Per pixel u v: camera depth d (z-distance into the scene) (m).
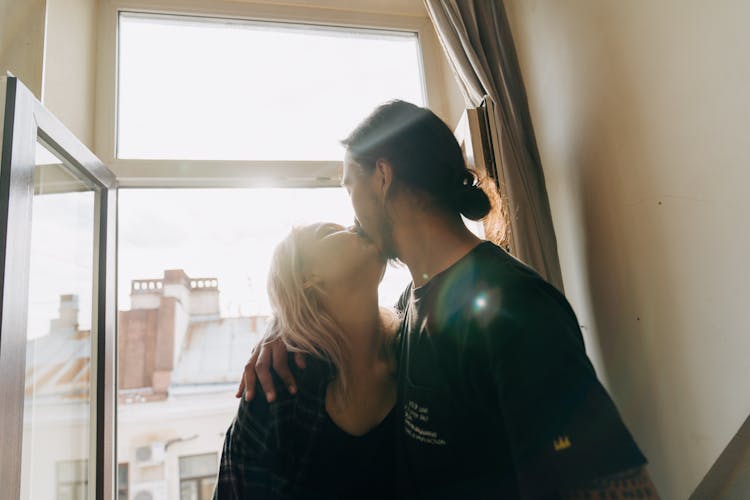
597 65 1.06
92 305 1.32
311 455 0.68
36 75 1.18
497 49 1.36
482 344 0.51
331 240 0.76
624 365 1.03
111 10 1.59
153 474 6.23
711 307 0.79
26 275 0.88
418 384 0.60
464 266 0.59
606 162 1.05
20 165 0.88
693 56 0.80
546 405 0.43
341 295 0.75
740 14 0.71
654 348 0.94
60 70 1.28
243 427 0.71
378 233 0.72
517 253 1.16
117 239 1.47
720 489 0.83
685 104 0.82
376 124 0.68
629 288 1.00
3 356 0.80
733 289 0.75
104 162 1.47
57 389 1.21
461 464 0.54
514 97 1.34
